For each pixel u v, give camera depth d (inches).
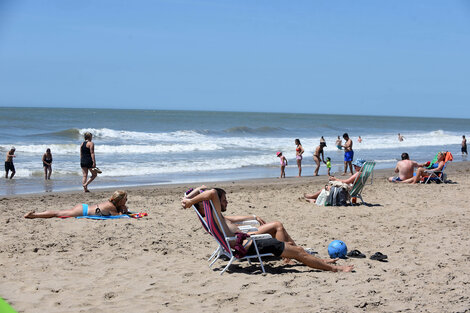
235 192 503.5
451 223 336.8
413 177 583.2
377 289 195.5
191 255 252.5
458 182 592.1
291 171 831.7
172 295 189.0
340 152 1227.2
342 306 175.3
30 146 1023.0
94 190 548.4
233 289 196.2
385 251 261.4
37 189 577.0
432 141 1797.5
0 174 706.2
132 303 179.5
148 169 801.6
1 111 3196.4
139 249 261.0
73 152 1029.8
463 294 189.3
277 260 243.8
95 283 203.6
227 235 222.5
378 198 456.8
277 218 360.5
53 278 209.6
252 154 1120.8
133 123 2297.0
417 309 173.0
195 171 813.9
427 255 251.6
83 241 274.5
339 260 242.8
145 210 379.2
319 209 399.2
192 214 368.5
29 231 294.2
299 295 188.2
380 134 2256.4
